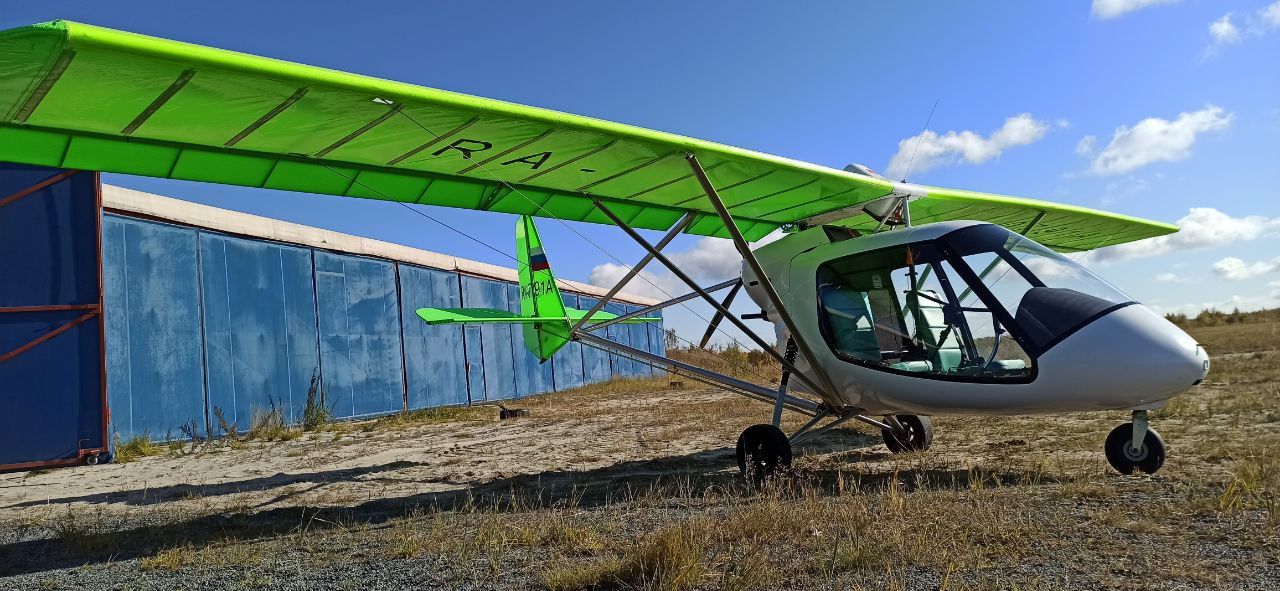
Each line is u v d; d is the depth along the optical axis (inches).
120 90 162.7
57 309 451.8
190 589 142.8
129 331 521.0
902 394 226.8
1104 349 190.2
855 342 238.7
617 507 197.6
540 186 263.0
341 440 508.4
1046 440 285.3
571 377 1143.6
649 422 485.4
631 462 302.5
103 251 492.7
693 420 473.4
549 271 483.8
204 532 198.7
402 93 173.0
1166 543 128.8
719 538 147.2
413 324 811.4
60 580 156.3
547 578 128.2
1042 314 201.6
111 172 216.2
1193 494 165.2
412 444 449.1
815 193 275.3
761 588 117.6
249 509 235.1
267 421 579.5
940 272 222.4
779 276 267.6
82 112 176.2
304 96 171.0
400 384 780.6
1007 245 220.4
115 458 456.8
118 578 154.6
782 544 141.6
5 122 180.9
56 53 139.7
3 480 390.3
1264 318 1728.6
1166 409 336.2
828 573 121.3
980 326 211.2
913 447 286.2
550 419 579.8
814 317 250.8
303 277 679.7
